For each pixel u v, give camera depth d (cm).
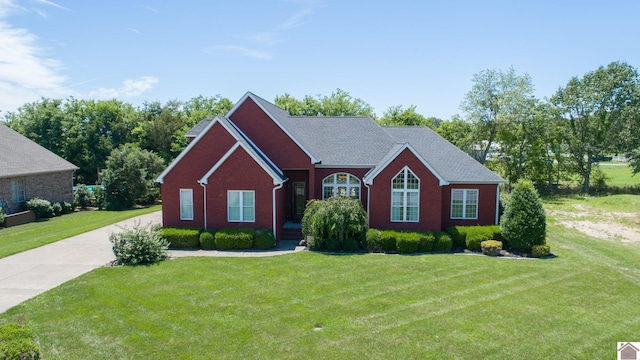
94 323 1217
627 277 1733
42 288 1513
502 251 2159
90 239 2386
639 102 5203
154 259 1900
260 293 1484
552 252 2178
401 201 2339
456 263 1916
